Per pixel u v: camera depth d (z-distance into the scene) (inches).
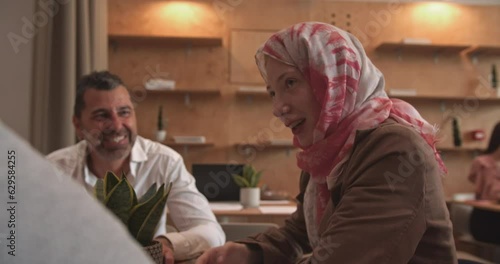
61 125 85.6
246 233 67.6
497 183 147.1
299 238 43.7
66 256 9.9
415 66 187.9
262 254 39.4
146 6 180.4
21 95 91.1
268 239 42.3
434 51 188.4
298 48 35.5
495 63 188.9
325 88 35.0
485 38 189.0
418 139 30.6
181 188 58.4
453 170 188.2
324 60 34.6
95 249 10.4
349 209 28.7
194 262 39.9
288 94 36.7
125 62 179.6
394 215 27.5
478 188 152.0
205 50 183.5
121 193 28.0
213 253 37.7
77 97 56.5
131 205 28.3
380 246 26.9
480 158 155.5
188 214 55.9
